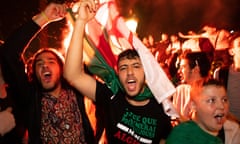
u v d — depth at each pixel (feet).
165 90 8.32
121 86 8.32
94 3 8.24
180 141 7.25
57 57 9.04
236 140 7.80
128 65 7.96
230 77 11.77
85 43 9.29
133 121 8.04
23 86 8.89
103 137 9.51
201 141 7.27
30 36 8.90
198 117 7.57
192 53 11.30
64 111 8.68
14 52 8.75
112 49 9.28
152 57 8.68
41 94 8.87
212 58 15.34
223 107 7.35
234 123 7.95
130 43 9.08
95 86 8.39
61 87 8.97
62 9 8.90
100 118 9.56
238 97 11.48
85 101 9.24
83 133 8.77
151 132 8.07
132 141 8.00
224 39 16.72
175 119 8.80
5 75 8.91
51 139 8.54
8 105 9.04
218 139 7.40
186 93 10.11
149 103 8.25
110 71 9.00
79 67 8.22
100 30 9.40
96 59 9.25
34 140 8.62
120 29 9.33
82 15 8.14
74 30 8.16
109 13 9.47
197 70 10.95
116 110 8.15
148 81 8.36
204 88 7.43
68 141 8.53
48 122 8.61
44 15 8.89
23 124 9.09
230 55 14.79
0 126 8.16
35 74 8.99
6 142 8.86
